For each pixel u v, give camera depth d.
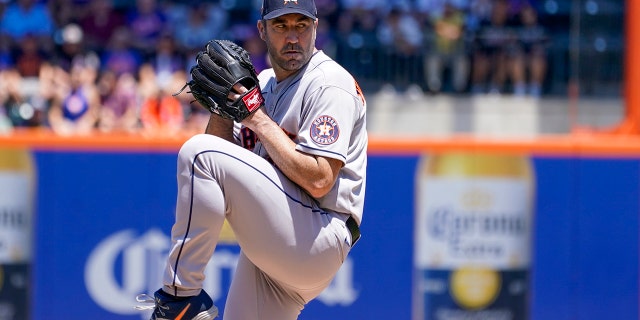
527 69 33.06
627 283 20.86
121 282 20.84
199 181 11.34
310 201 11.92
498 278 20.92
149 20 34.19
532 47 33.22
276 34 11.80
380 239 20.83
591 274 20.84
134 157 20.73
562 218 20.86
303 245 11.70
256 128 11.52
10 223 20.69
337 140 11.62
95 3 33.69
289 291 12.84
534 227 20.88
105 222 20.75
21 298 20.77
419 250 20.84
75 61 31.98
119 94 29.36
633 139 21.08
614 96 28.05
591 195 20.84
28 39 31.52
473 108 32.31
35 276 20.77
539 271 20.89
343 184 12.10
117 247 20.78
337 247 11.96
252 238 11.67
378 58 33.66
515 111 32.12
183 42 34.44
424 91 33.03
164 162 20.73
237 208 11.51
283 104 12.13
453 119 32.31
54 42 32.25
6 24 32.47
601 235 20.83
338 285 20.84
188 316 11.66
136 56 32.44
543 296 20.89
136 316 20.88
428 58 33.38
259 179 11.44
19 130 28.16
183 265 11.54
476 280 20.94
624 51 25.22
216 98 11.48
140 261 20.81
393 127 32.31
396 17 33.88
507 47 33.25
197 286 11.67
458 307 20.92
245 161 11.44
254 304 12.91
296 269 11.85
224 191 11.45
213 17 35.06
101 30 33.44
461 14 33.50
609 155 20.83
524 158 20.88
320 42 33.81
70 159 20.70
